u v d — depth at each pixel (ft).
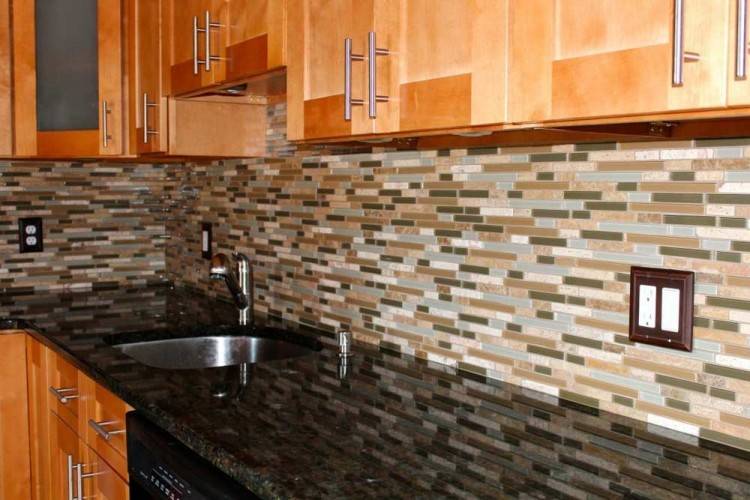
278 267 8.32
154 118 8.36
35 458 8.43
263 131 8.51
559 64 3.57
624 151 4.69
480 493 3.68
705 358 4.34
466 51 4.13
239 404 5.15
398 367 6.15
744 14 2.75
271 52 5.97
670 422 4.55
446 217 6.07
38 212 10.21
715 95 2.93
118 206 10.71
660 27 3.14
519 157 5.40
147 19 8.46
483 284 5.76
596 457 4.17
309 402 5.20
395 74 4.64
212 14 6.95
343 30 5.07
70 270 10.45
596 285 4.92
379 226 6.79
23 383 8.46
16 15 9.15
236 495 4.27
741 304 4.15
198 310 8.90
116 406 5.97
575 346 5.08
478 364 5.86
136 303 9.37
